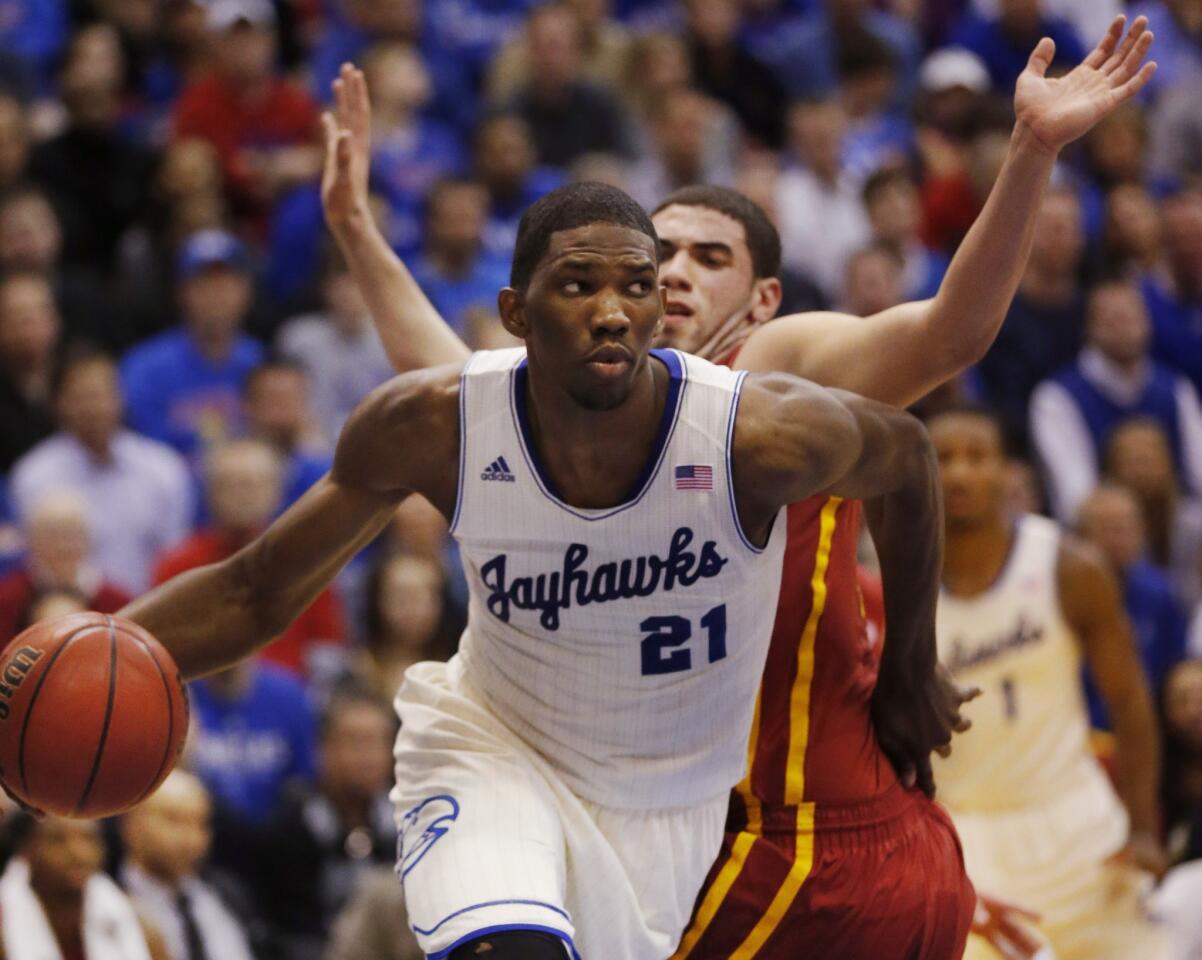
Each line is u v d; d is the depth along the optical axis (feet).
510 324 26.86
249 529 62.75
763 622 28.50
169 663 28.55
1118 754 49.21
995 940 40.81
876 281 78.43
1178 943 51.47
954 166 93.09
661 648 27.84
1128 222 87.35
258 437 68.74
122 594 60.95
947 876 32.30
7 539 63.72
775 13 100.99
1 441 68.28
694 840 29.58
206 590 29.35
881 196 85.51
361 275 35.24
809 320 31.24
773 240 34.01
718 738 29.01
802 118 88.12
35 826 46.47
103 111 80.53
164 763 28.32
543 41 87.25
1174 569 74.08
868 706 31.83
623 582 27.27
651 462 26.76
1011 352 79.15
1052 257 80.12
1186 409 78.54
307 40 94.68
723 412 26.94
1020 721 46.91
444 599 63.05
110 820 53.36
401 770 29.86
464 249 76.95
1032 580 47.34
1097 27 106.63
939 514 29.84
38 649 27.94
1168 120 98.99
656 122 91.71
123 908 47.70
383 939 50.98
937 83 96.58
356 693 58.08
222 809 55.67
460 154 89.56
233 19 83.61
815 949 31.01
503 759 28.68
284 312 77.77
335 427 72.95
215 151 83.25
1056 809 46.62
